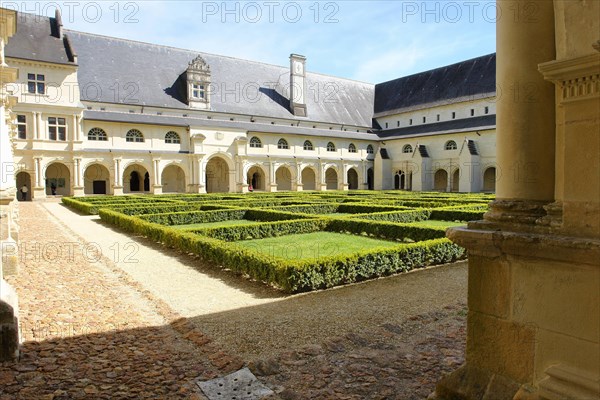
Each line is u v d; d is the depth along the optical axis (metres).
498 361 3.11
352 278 8.16
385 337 5.33
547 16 2.87
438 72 54.41
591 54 2.38
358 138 54.22
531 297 2.87
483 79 47.53
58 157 36.59
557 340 2.72
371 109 60.53
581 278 2.57
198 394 3.94
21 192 37.62
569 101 2.60
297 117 51.78
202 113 45.59
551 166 2.97
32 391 3.93
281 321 6.08
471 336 3.30
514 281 2.97
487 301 3.16
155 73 45.34
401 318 6.13
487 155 44.06
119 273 8.93
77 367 4.47
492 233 2.99
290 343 5.27
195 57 49.06
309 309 6.62
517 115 3.01
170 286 8.02
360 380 4.20
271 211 17.98
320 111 54.66
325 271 7.71
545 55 2.88
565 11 2.59
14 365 4.48
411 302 6.96
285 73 55.97
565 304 2.67
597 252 2.41
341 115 56.19
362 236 13.91
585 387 2.51
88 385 4.07
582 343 2.59
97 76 41.19
